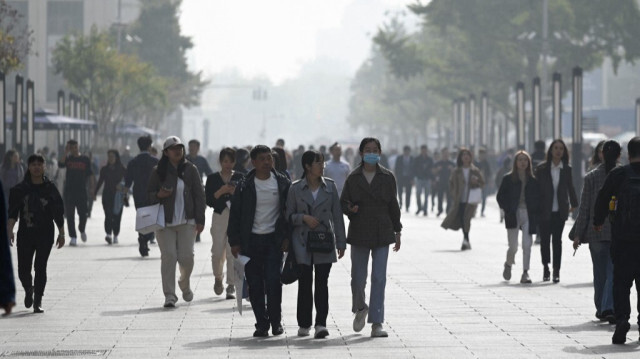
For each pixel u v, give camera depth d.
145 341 21.23
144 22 186.50
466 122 134.62
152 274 33.84
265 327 21.95
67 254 40.91
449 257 40.19
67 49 119.94
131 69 122.94
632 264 20.97
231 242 22.06
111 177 45.78
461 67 132.38
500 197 31.84
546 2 108.00
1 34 67.88
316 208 21.75
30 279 25.56
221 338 21.66
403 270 35.25
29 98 70.81
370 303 21.91
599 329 22.80
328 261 21.72
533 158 46.34
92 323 23.66
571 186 31.64
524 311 25.53
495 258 39.72
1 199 11.81
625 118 160.38
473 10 125.50
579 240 24.02
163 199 26.45
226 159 28.25
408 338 21.62
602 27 121.19
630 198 20.95
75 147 45.38
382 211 22.05
